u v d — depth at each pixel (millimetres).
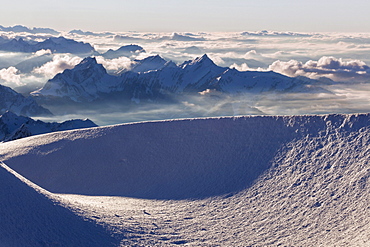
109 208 26156
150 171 37750
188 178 35094
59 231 20469
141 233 22469
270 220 25188
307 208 25766
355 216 23484
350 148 31328
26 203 21500
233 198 29766
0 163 25812
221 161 36375
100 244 20375
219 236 23094
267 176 32094
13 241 18344
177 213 27172
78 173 39469
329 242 21359
